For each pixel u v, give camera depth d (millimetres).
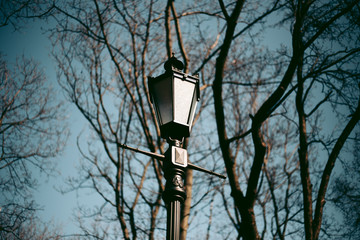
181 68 4355
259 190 11000
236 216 10375
